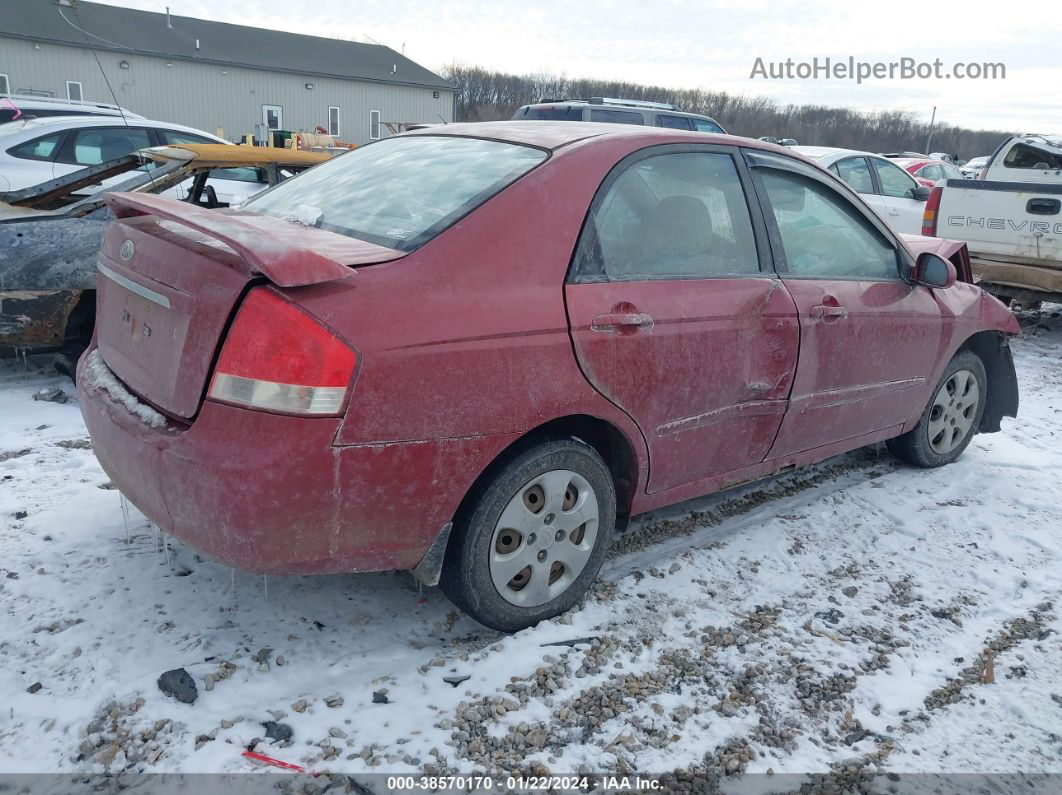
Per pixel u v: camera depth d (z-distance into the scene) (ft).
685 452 10.25
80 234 15.94
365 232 8.72
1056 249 25.21
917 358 13.37
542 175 8.90
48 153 28.17
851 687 8.84
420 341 7.56
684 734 8.00
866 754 7.92
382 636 9.23
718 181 10.66
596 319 8.82
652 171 9.93
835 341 11.60
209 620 9.20
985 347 15.69
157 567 10.12
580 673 8.68
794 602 10.43
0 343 15.64
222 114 129.29
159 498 7.68
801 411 11.50
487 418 8.05
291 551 7.46
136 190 17.46
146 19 127.85
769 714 8.36
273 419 7.10
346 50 147.64
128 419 8.08
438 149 10.32
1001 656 9.55
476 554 8.57
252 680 8.30
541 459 8.77
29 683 8.04
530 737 7.78
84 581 9.73
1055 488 14.49
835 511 13.15
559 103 41.73
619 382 9.09
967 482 14.58
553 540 9.25
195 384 7.48
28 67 112.06
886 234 12.98
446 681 8.47
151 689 8.04
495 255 8.30
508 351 8.13
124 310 8.79
